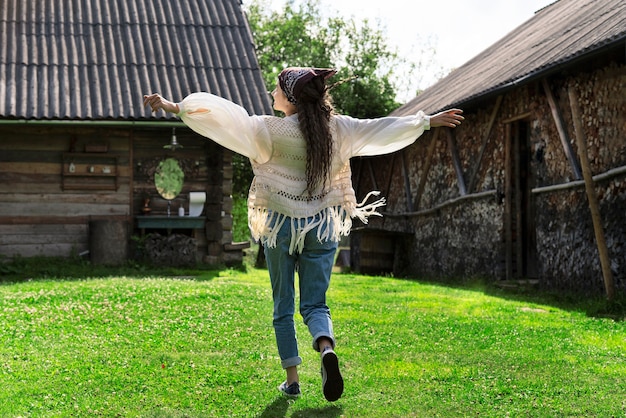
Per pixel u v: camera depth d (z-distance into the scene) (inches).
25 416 160.7
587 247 421.7
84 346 233.8
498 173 544.7
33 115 550.3
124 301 333.1
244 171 1199.6
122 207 595.2
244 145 169.3
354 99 1226.6
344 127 176.9
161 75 616.7
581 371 203.9
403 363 212.2
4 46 609.0
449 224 625.3
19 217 575.2
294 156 171.9
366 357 220.5
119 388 184.5
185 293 358.6
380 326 275.4
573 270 435.5
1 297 341.4
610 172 394.9
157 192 602.5
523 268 534.3
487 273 551.8
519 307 355.3
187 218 595.5
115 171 593.6
